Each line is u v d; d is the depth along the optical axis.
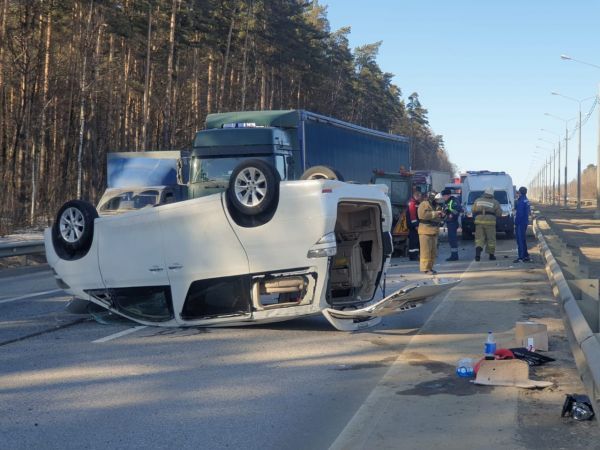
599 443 5.26
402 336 9.57
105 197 21.50
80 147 40.44
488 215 19.86
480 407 6.28
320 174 11.91
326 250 9.25
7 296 13.95
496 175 31.11
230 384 7.33
